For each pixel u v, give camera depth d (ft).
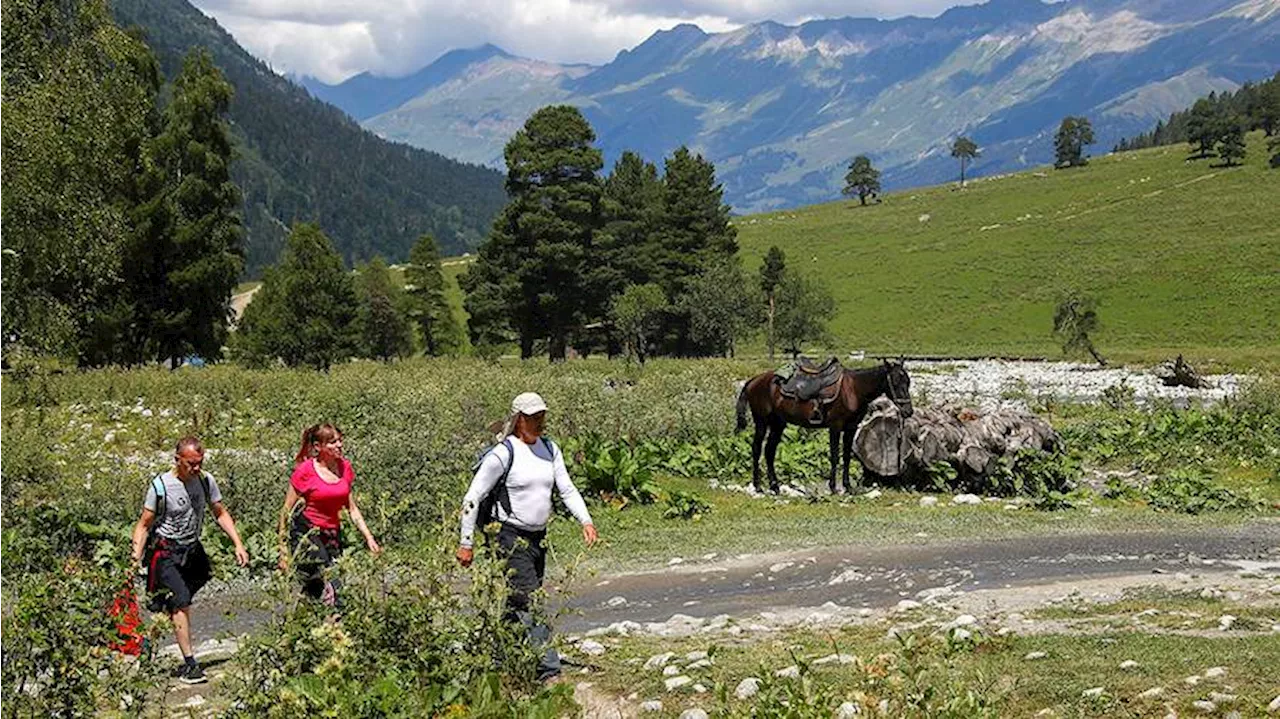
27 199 98.37
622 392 109.70
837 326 406.62
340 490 35.50
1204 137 600.80
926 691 21.84
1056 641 31.30
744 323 292.61
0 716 24.23
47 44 102.01
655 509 62.39
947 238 502.38
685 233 309.63
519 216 255.29
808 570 48.32
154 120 186.19
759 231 570.87
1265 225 441.27
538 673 29.22
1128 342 345.72
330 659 23.63
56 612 25.49
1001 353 322.14
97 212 105.40
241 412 98.43
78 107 100.32
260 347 259.60
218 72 191.21
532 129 253.85
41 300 110.22
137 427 90.94
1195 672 27.22
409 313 392.47
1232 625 32.58
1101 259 433.89
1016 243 473.26
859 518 59.88
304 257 263.90
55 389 105.91
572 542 55.26
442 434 70.38
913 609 38.83
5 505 55.62
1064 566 46.98
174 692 31.78
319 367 243.81
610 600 44.01
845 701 24.30
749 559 50.90
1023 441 70.54
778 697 22.74
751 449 77.61
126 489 56.08
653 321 272.92
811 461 77.05
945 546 52.34
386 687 24.20
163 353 185.57
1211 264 401.29
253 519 53.88
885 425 69.97
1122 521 58.44
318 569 34.71
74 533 51.26
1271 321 347.56
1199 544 51.75
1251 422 87.61
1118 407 123.65
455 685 25.59
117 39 104.78
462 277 273.13
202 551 34.60
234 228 193.47
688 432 85.15
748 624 37.73
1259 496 65.98
